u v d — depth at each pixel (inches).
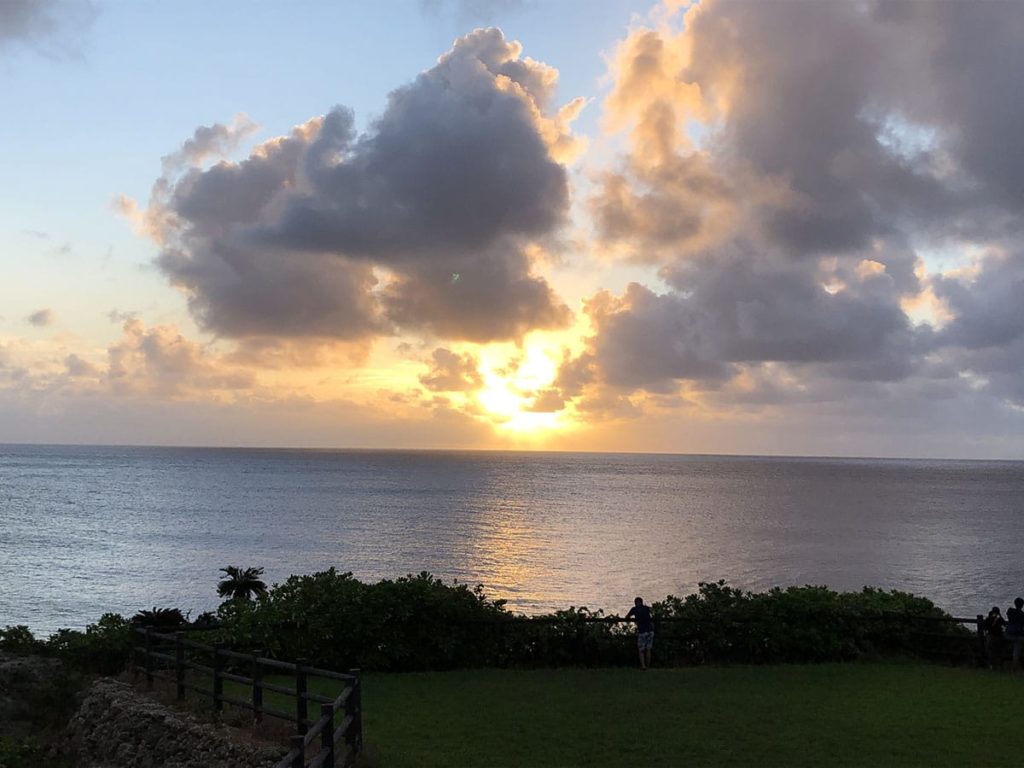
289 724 513.0
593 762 467.2
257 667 505.0
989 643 757.3
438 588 753.0
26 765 539.5
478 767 456.1
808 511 4982.8
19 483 6870.1
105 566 2576.3
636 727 534.9
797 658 770.8
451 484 7760.8
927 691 644.7
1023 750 491.5
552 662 756.6
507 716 560.1
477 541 3280.0
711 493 6840.6
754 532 3742.6
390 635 713.6
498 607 784.3
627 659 764.6
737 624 772.0
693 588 2252.7
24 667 634.8
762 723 546.3
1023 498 6545.3
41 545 3065.9
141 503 5027.1
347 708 450.9
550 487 7475.4
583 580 2372.0
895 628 794.8
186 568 2536.9
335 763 417.4
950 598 2135.8
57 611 1919.3
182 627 685.3
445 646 724.7
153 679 612.1
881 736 518.9
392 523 3976.4
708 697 617.9
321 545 3105.3
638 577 2434.8
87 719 576.1
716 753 483.8
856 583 2379.4
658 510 4953.3
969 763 466.9
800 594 797.9
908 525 4153.5
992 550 3161.9
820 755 480.7
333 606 708.7
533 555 2901.1
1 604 1991.9
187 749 494.6
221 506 4867.1
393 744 495.2
